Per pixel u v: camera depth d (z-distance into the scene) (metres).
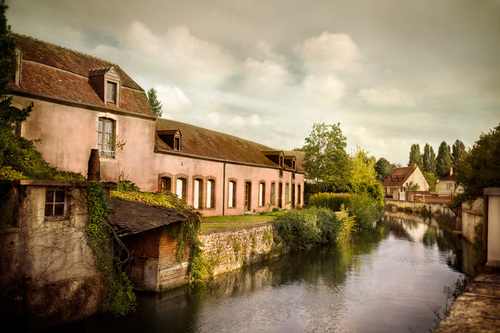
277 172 34.28
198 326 10.57
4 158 10.15
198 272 14.12
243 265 17.44
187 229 13.48
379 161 93.12
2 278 8.14
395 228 35.06
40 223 8.91
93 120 17.06
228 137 32.19
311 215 23.23
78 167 16.42
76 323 9.65
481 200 25.39
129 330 10.02
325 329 10.71
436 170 91.62
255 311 12.01
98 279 10.23
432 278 16.48
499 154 18.66
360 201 35.34
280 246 20.59
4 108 11.44
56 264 9.24
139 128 19.27
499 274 8.90
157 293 12.49
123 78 20.28
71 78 17.19
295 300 13.24
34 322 8.72
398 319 11.53
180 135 22.11
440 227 35.91
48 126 15.38
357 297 13.71
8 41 11.24
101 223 10.24
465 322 5.34
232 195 27.44
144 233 12.73
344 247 24.30
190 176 22.83
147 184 19.67
